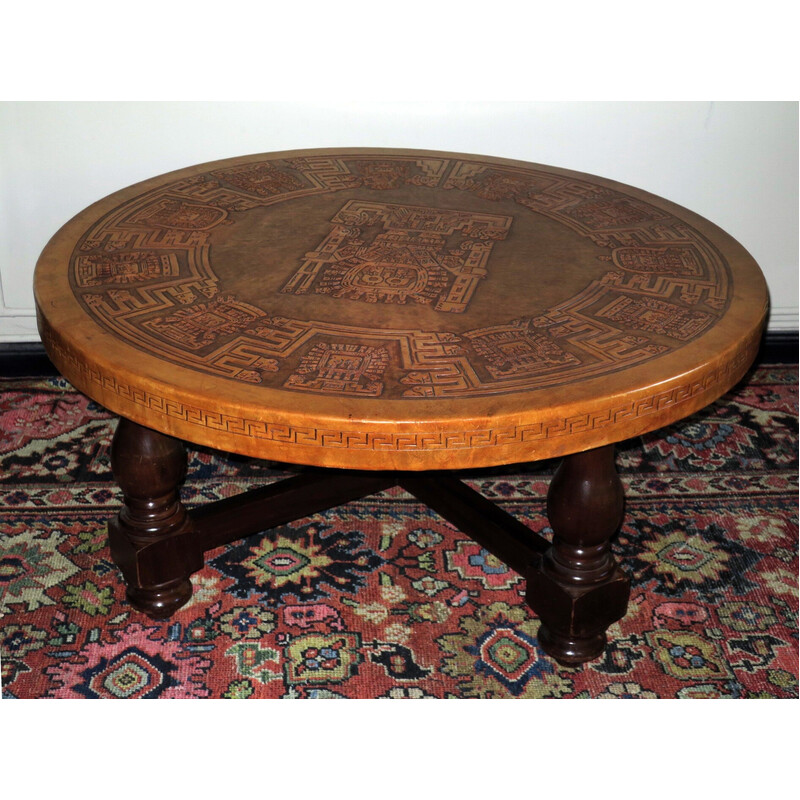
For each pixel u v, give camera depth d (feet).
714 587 7.41
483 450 5.02
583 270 6.53
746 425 9.57
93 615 6.99
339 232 7.03
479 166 8.46
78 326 5.63
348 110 9.29
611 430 5.23
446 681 6.54
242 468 8.79
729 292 6.23
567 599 6.28
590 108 9.36
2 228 9.46
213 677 6.52
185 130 9.26
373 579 7.41
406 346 5.54
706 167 9.72
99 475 8.55
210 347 5.47
